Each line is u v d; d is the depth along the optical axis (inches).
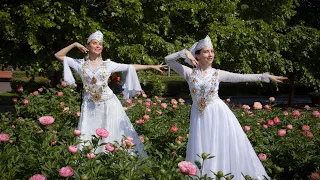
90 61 165.3
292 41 424.5
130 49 273.4
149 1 290.5
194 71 145.6
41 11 265.4
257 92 848.3
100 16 288.8
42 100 241.1
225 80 147.9
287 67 424.2
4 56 295.3
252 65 370.9
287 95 848.9
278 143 177.0
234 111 242.4
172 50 285.0
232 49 327.0
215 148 137.9
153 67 167.9
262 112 245.1
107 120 163.5
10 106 488.1
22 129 157.9
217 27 307.3
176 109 249.6
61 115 225.6
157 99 275.9
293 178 165.5
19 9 265.0
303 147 167.2
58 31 283.6
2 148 118.1
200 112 141.3
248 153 143.5
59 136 158.1
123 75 174.4
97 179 100.3
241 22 325.7
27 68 291.4
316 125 216.2
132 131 168.6
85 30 265.6
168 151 119.3
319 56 453.7
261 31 350.6
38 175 91.5
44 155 110.9
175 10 305.3
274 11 396.8
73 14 261.7
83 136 158.6
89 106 164.9
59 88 262.5
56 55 165.5
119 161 107.0
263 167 146.6
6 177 102.2
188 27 337.1
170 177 98.7
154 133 184.5
